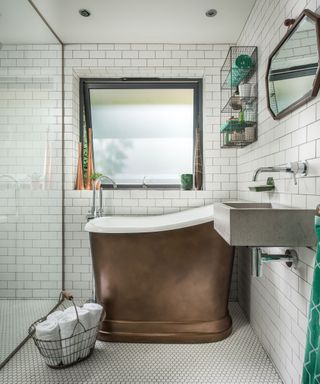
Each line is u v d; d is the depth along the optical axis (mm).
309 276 1347
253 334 2236
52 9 2391
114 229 2133
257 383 1688
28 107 2338
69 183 2980
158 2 2307
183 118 3334
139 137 3420
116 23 2598
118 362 1890
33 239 2406
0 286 1939
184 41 2910
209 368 1823
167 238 2131
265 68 2061
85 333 1879
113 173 3447
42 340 1763
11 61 2111
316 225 998
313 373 978
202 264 2141
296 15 1550
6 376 1765
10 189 2092
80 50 2967
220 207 1522
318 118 1296
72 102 2998
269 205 1911
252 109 2348
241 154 2801
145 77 3166
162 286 2145
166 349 2035
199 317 2150
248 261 2461
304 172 1412
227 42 2926
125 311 2166
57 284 2838
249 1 2297
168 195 2969
